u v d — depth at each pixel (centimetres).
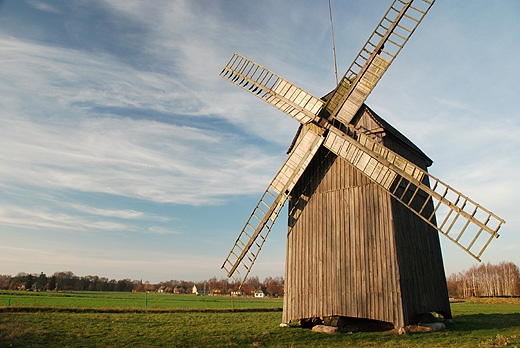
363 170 2059
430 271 2198
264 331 2072
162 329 2202
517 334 1716
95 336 1906
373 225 1978
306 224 2262
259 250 2288
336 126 2248
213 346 1675
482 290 12875
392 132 2145
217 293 15400
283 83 2448
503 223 1681
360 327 1983
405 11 2088
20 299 5172
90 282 14625
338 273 2036
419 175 1912
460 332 1792
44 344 1669
